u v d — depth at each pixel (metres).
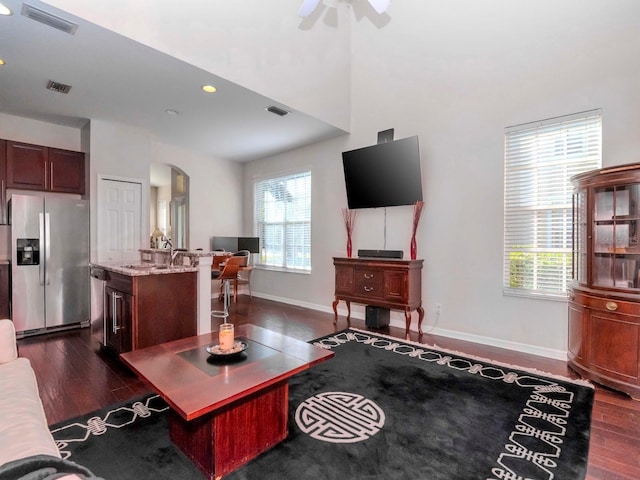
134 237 4.85
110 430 2.02
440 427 2.06
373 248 4.75
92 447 1.86
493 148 3.66
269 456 1.79
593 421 2.16
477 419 2.15
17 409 1.43
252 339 2.30
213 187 6.46
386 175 4.28
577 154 3.19
